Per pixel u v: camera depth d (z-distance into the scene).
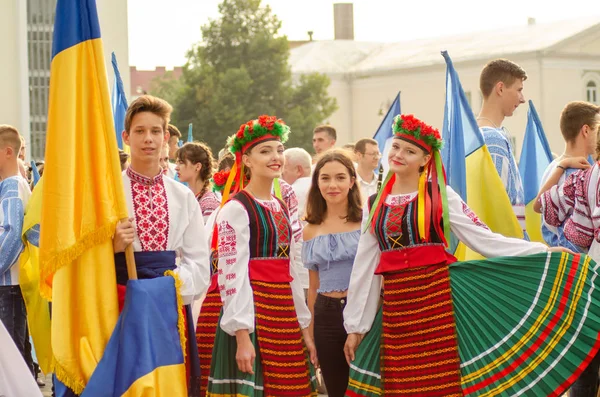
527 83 52.66
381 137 10.17
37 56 29.00
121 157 8.77
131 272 5.66
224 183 8.04
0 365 5.91
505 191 7.02
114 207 5.62
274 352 6.11
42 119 29.05
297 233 6.70
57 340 5.55
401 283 6.08
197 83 51.44
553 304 5.97
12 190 8.05
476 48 55.66
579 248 6.72
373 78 60.09
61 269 5.58
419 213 6.02
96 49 5.69
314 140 11.69
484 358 5.98
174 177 10.44
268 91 52.19
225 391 6.21
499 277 6.07
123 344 5.54
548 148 9.00
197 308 7.86
